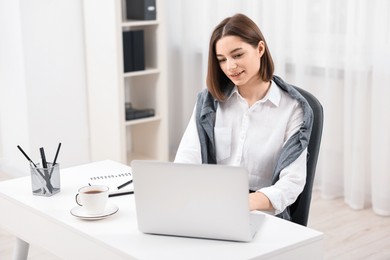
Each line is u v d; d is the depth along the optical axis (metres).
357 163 3.99
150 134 4.79
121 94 4.35
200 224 1.90
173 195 1.89
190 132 2.52
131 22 4.33
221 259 1.79
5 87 4.52
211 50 2.35
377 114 3.87
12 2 4.23
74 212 2.12
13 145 4.58
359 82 3.90
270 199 2.18
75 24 4.43
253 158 2.42
